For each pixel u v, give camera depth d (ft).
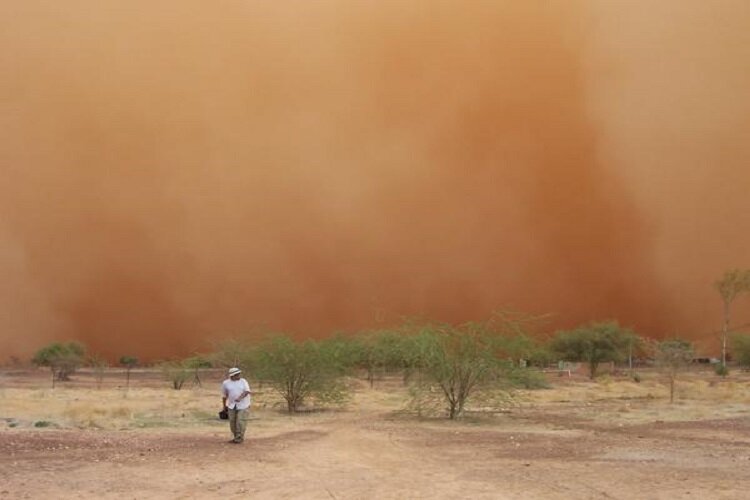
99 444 29.63
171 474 22.29
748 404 59.77
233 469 23.43
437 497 18.62
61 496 18.71
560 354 114.42
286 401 55.11
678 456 27.02
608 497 18.52
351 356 57.88
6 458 25.45
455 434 35.78
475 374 45.75
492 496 18.72
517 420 44.83
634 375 103.55
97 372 113.50
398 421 43.98
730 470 23.24
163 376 103.71
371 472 22.94
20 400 61.16
